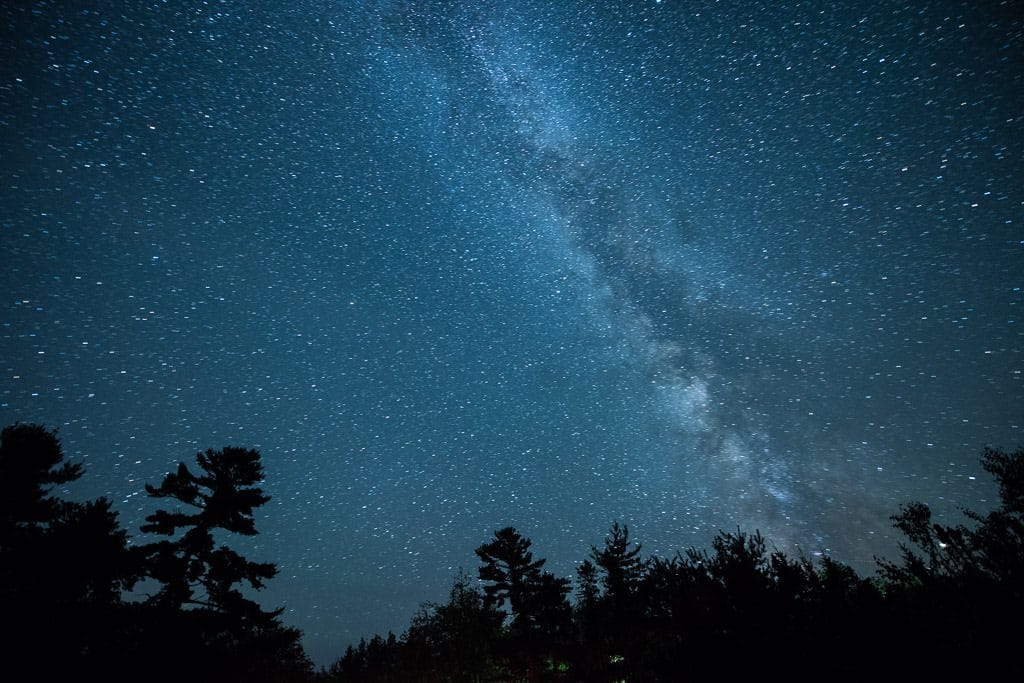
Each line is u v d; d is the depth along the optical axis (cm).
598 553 2205
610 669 1841
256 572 1969
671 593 739
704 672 635
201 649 1783
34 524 1727
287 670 2358
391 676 3362
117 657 1563
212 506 1977
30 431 1836
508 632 2836
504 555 3053
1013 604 534
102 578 1622
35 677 1388
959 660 529
